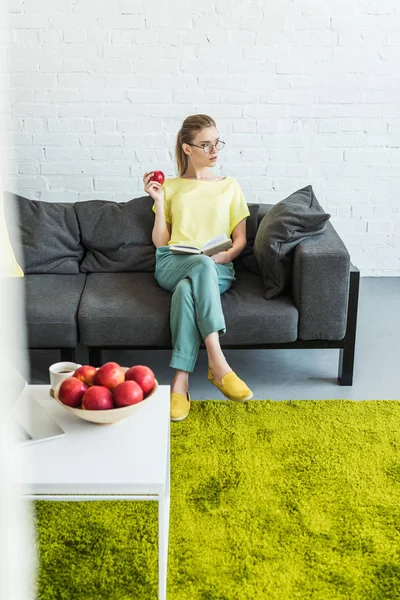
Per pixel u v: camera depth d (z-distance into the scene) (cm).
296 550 178
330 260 261
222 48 365
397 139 383
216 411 254
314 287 264
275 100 374
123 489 139
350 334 273
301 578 167
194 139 293
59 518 190
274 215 281
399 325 342
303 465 218
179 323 256
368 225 399
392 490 205
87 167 380
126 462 145
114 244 310
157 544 179
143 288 287
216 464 218
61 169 379
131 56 363
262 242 274
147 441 153
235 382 250
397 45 368
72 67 363
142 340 266
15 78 362
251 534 184
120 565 171
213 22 361
